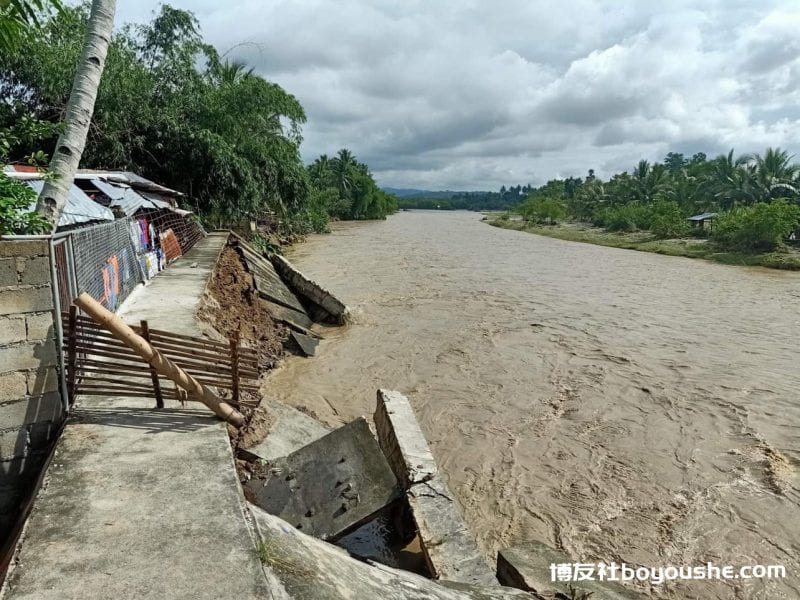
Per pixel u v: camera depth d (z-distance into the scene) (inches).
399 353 522.6
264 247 1159.0
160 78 911.0
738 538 261.6
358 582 135.8
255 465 239.6
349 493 230.7
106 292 343.6
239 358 206.8
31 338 168.4
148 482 151.2
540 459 329.4
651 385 450.9
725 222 1486.2
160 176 894.4
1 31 189.9
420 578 164.2
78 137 223.0
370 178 3503.9
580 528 267.1
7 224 180.1
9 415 165.6
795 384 455.8
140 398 212.5
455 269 1131.9
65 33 685.9
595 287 933.8
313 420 304.8
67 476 150.9
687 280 1034.1
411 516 228.4
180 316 377.1
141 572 115.5
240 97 984.9
